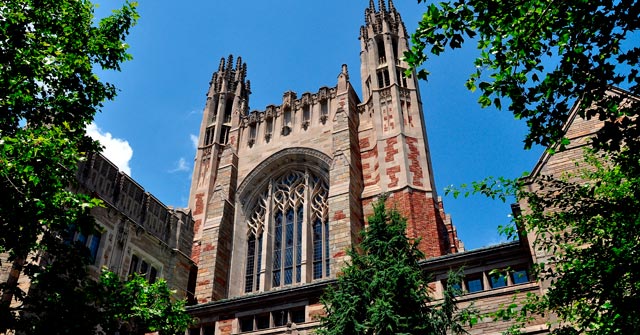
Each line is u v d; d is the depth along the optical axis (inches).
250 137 1712.6
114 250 1050.1
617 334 406.3
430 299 722.2
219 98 1895.9
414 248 779.4
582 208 488.1
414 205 1298.0
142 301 654.5
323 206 1445.6
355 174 1416.1
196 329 1043.3
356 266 762.8
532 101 420.8
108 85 624.4
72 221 542.3
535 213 538.9
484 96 445.4
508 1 407.8
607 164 761.0
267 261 1409.9
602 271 429.1
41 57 549.0
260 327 996.6
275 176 1595.7
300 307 977.5
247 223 1531.7
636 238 448.1
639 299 399.2
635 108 386.9
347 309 679.7
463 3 420.8
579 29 391.2
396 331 642.8
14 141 492.4
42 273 518.9
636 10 364.5
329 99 1668.3
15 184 502.9
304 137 1609.3
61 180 555.5
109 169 1110.4
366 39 1809.8
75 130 597.9
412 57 445.1
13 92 529.3
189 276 1411.2
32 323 499.5
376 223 796.0
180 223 1296.8
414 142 1450.5
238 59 2055.9
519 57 428.1
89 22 625.9
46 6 585.0
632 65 380.8
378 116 1529.3
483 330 780.6
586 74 399.9
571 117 898.7
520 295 783.7
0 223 494.3
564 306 516.7
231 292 1368.1
